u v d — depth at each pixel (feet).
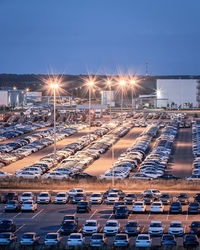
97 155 398.42
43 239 180.14
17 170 336.49
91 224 183.21
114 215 219.82
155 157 373.61
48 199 246.68
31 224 205.77
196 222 183.21
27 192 252.21
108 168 353.10
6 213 226.58
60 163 362.12
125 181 296.71
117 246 159.22
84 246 157.38
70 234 170.91
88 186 285.84
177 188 279.08
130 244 167.63
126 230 181.88
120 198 252.21
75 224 186.60
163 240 162.09
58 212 228.02
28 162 380.78
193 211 221.46
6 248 155.74
